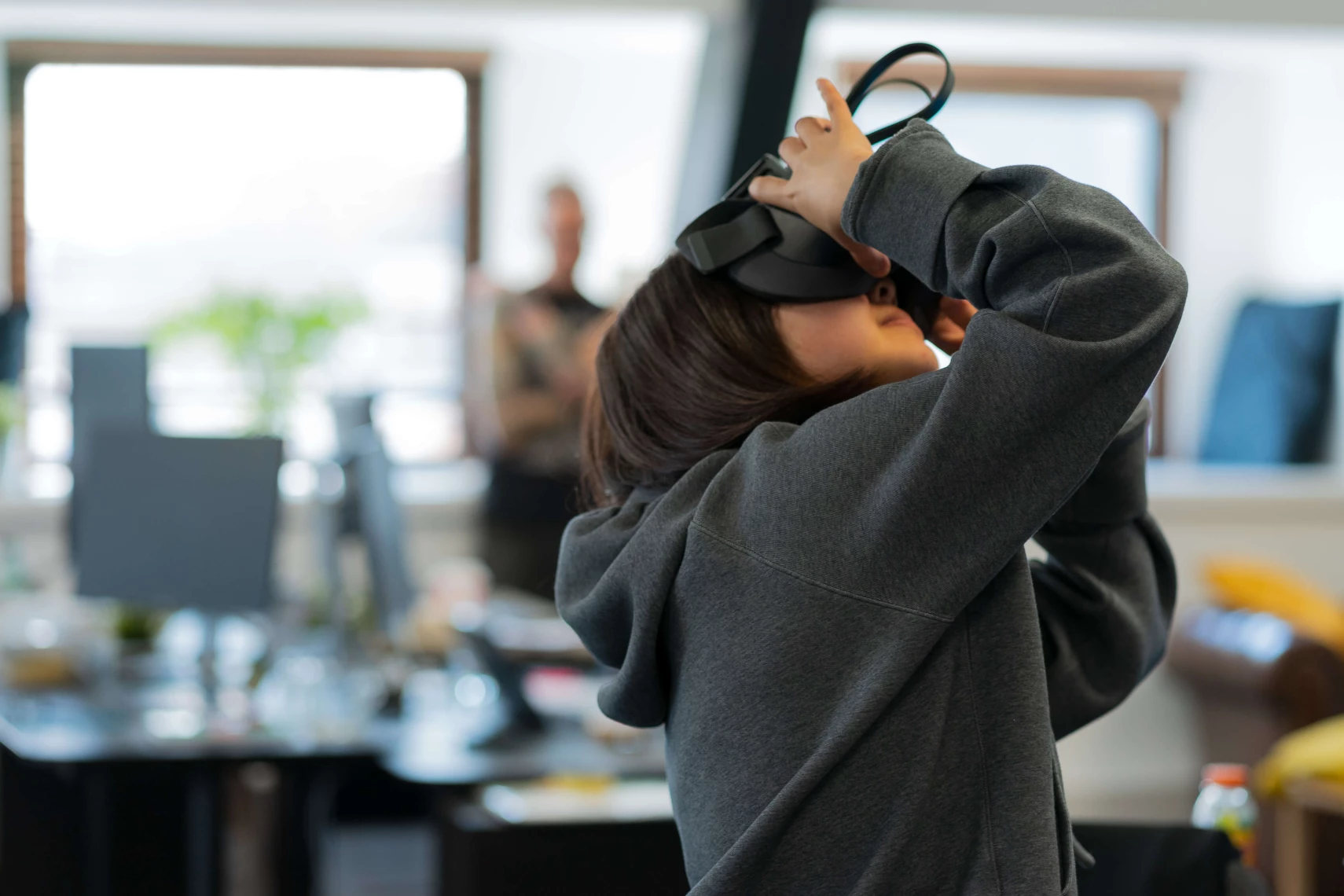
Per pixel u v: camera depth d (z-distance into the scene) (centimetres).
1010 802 91
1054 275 88
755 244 102
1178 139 620
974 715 93
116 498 281
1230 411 581
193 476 274
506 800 221
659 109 609
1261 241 616
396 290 593
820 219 101
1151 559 119
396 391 590
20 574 371
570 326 443
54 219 556
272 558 268
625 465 111
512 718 259
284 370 522
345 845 440
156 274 568
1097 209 89
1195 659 440
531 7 432
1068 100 613
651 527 101
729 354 103
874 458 91
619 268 569
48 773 285
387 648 305
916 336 108
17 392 471
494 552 429
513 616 357
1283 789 289
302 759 242
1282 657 406
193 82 564
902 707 93
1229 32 464
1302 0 451
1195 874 134
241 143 573
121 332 564
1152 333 85
